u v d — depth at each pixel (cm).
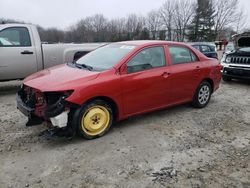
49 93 418
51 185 335
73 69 489
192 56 604
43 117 429
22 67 736
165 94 544
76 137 462
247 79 902
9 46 713
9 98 712
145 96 508
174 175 359
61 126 413
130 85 480
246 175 364
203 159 401
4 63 708
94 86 436
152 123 534
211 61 645
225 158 405
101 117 461
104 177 352
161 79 526
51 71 496
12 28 720
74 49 816
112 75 462
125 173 361
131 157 401
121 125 518
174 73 549
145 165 381
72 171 364
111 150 420
